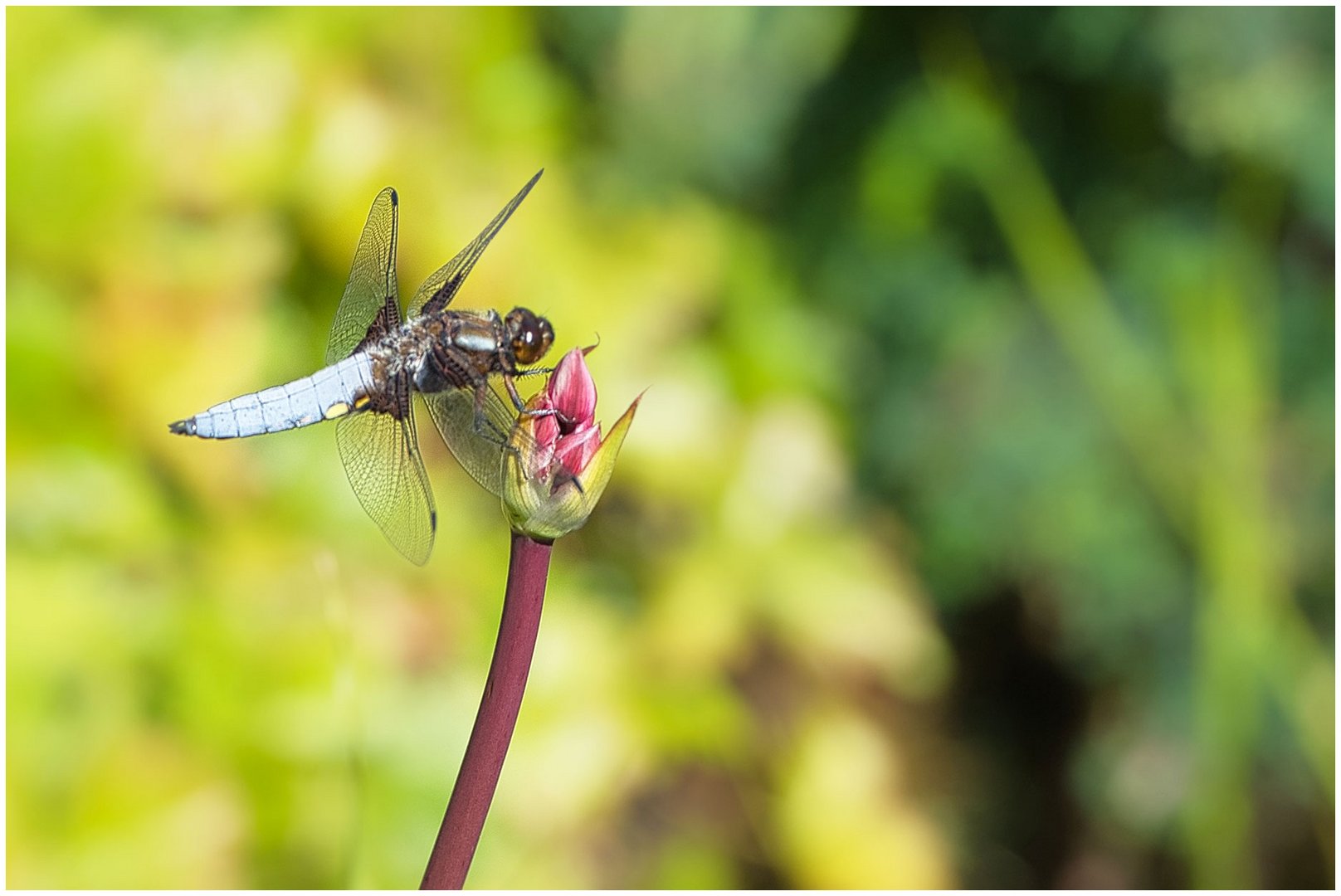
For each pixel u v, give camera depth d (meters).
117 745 1.03
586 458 0.96
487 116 1.07
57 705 1.03
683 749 1.07
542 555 0.96
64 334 1.04
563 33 1.11
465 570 1.05
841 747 1.07
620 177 1.11
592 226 1.08
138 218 1.04
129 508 1.04
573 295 1.07
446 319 1.00
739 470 1.07
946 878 1.08
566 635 1.06
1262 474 1.12
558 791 1.05
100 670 1.03
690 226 1.09
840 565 1.08
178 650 1.03
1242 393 1.12
